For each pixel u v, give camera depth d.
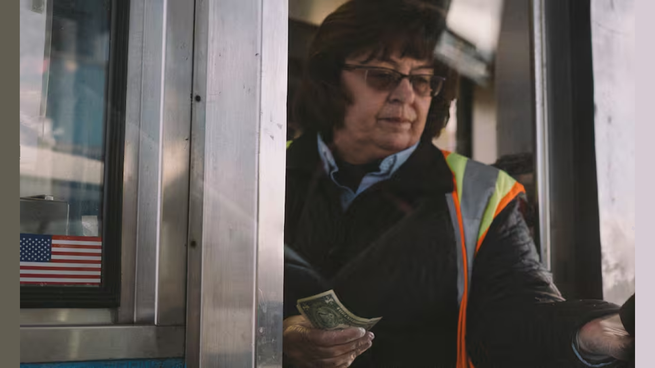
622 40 2.54
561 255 2.42
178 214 1.77
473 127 2.35
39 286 1.59
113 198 1.69
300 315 2.07
